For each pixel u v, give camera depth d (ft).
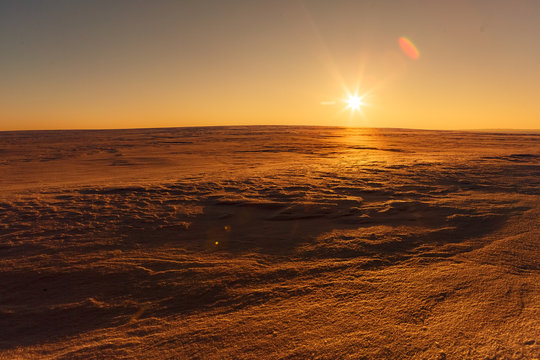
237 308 8.82
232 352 6.84
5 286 10.70
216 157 71.10
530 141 139.85
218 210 20.13
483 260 11.43
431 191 24.50
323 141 137.08
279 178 31.42
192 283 10.49
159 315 8.71
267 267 11.59
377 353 6.46
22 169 51.80
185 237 15.33
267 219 18.22
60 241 14.87
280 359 6.47
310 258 12.35
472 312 7.86
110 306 9.32
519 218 16.85
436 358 6.20
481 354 6.23
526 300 8.37
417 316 7.81
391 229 15.62
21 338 7.98
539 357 6.03
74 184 32.12
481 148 96.63
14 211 20.31
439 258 11.77
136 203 22.07
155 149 100.37
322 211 19.39
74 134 256.52
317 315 8.15
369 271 10.85
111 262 12.40
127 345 7.39
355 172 34.94
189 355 6.84
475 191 24.43
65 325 8.47
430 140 145.79
